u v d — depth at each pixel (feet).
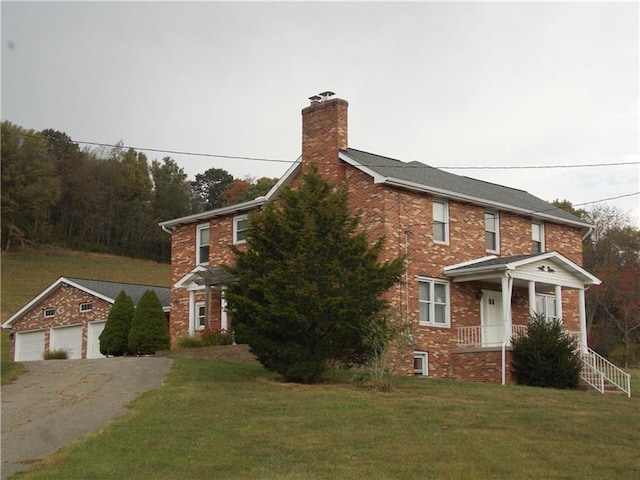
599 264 202.49
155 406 49.08
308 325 60.59
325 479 33.94
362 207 87.51
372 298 63.46
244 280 63.52
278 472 34.81
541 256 88.38
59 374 65.51
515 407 52.70
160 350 98.73
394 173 89.35
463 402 54.29
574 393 64.85
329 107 92.84
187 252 111.34
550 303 104.12
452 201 93.45
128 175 301.84
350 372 69.72
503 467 36.70
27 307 133.59
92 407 49.21
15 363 72.18
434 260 89.81
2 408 49.06
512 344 84.17
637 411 53.67
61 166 293.84
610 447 41.88
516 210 99.55
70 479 32.96
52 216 290.15
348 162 89.30
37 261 259.39
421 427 44.73
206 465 35.68
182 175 335.67
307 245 61.11
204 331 96.27
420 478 34.55
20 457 36.70
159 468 35.04
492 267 86.07
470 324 92.22
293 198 64.80
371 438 41.52
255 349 63.05
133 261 287.48
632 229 208.23
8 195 262.88
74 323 126.21
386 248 84.74
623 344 176.96
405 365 82.69
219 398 52.37
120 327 104.06
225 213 106.11
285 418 46.03
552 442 42.42
